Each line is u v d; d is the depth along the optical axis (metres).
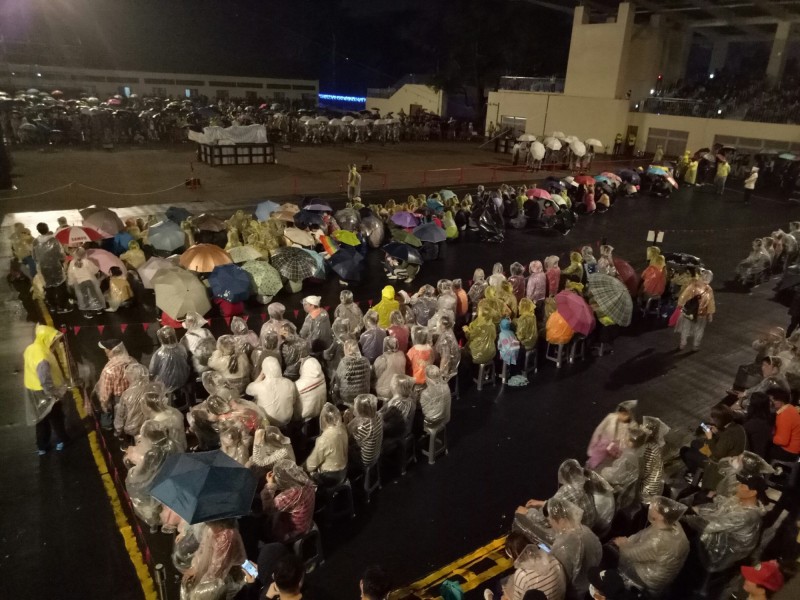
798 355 9.30
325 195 23.88
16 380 9.57
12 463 7.61
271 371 7.27
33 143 33.00
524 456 8.45
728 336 13.03
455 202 19.88
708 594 6.10
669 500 5.51
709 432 7.57
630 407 7.01
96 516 6.78
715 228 22.47
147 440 6.33
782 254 17.05
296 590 4.37
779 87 37.34
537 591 4.23
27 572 5.97
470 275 16.09
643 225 22.48
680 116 38.44
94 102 40.66
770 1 34.59
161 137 37.28
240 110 46.69
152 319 12.00
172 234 13.90
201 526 5.50
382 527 6.87
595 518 5.89
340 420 6.61
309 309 9.62
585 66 41.50
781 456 7.64
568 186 23.95
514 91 46.47
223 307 12.17
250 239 14.33
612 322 11.17
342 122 41.41
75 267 11.77
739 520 5.87
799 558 6.43
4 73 53.44
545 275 12.24
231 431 6.14
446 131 47.44
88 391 9.29
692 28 43.22
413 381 7.69
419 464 8.12
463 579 6.14
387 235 17.94
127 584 5.89
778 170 31.16
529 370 10.95
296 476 5.68
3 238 16.58
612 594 4.70
